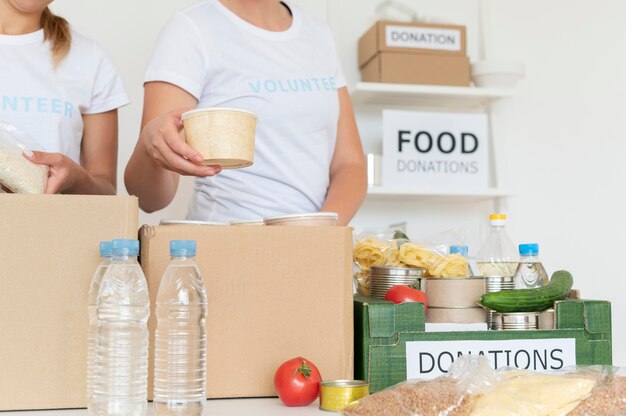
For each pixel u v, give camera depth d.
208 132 1.22
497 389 1.02
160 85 1.65
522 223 3.40
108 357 1.04
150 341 1.15
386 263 1.49
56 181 1.37
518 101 3.42
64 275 1.12
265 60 1.70
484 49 3.37
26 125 1.69
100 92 1.86
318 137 1.76
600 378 1.08
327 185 1.80
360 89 2.97
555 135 3.44
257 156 1.69
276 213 1.69
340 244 1.21
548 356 1.27
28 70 1.71
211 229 1.17
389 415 0.99
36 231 1.11
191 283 1.10
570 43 3.45
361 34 3.29
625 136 3.44
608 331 1.29
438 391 1.01
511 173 3.40
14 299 1.10
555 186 3.43
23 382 1.10
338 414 1.08
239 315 1.18
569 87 3.44
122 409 1.04
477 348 1.24
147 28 3.10
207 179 1.72
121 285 1.05
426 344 1.23
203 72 1.67
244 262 1.18
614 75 3.43
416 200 3.28
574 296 1.44
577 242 3.42
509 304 1.28
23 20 1.73
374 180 3.00
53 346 1.11
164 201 1.77
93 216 1.13
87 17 3.03
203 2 1.72
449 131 3.07
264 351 1.18
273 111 1.68
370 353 1.21
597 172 3.45
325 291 1.20
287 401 1.12
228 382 1.17
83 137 1.88
